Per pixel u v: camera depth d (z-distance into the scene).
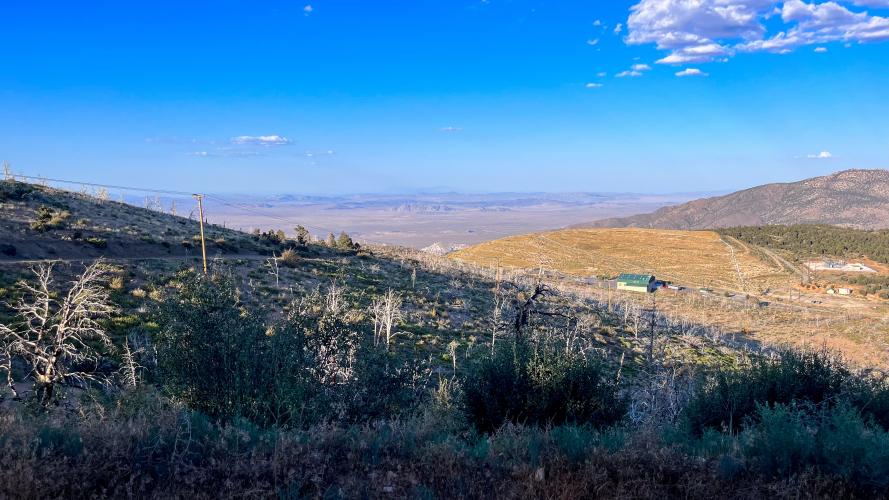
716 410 11.21
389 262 92.56
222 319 10.24
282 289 55.50
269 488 5.89
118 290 42.81
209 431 7.06
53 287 40.41
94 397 8.89
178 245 64.44
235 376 9.57
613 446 7.24
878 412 10.33
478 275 97.69
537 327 18.61
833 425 8.10
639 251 199.12
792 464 6.70
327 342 11.55
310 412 9.45
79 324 22.22
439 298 69.19
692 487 6.26
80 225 60.12
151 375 11.95
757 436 7.35
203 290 10.55
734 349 66.62
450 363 41.47
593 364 11.28
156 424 6.82
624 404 11.26
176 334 9.98
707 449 7.44
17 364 24.77
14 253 46.88
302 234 94.19
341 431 7.55
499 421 10.42
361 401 10.88
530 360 11.00
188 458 6.23
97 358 22.19
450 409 11.00
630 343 59.31
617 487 6.21
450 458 6.75
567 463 6.72
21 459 5.56
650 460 6.80
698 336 71.12
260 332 10.58
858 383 11.38
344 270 73.62
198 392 9.59
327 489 5.89
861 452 6.52
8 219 54.56
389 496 5.95
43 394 17.22
